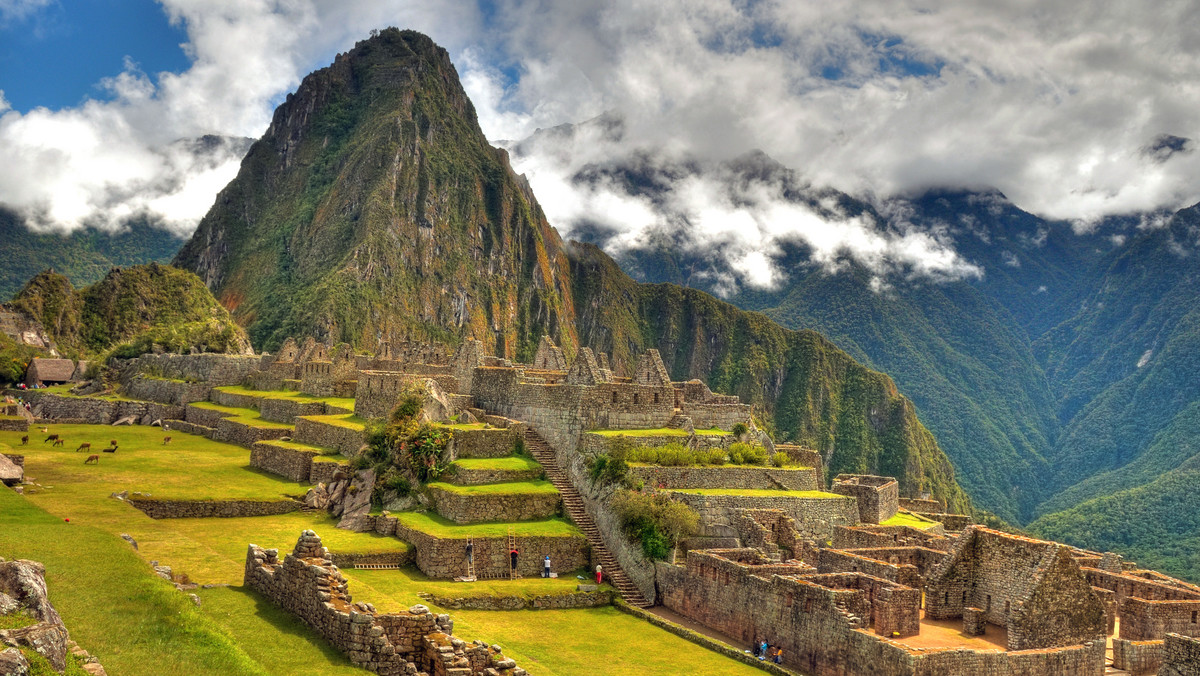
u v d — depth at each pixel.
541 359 112.88
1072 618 48.62
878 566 54.09
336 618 33.56
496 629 52.12
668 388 78.50
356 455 77.25
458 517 65.75
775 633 51.09
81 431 113.25
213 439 112.44
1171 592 55.28
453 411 83.81
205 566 43.78
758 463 74.06
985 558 53.09
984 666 43.06
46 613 26.72
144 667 28.27
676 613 59.66
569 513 68.69
